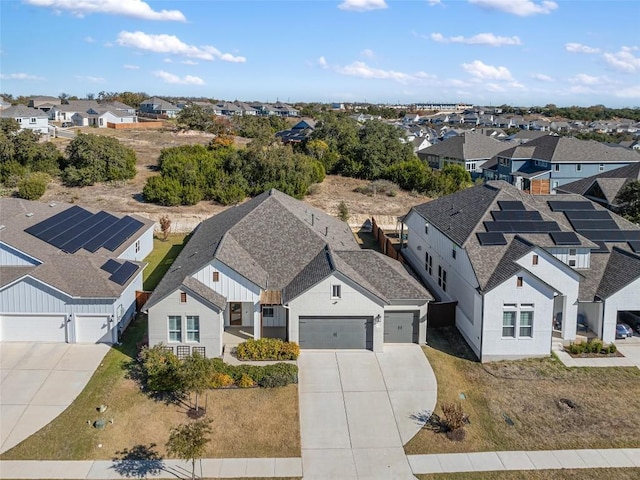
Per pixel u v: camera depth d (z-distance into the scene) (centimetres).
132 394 2302
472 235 2991
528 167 7056
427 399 2342
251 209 3462
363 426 2167
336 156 6894
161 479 1873
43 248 3039
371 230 5069
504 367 2614
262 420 2183
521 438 2117
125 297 2888
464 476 1912
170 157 5919
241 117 10962
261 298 2738
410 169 6406
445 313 3038
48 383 2369
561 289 2812
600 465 1967
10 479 1845
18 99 13800
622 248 3120
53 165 6097
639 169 5434
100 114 10219
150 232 4153
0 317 2698
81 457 1966
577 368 2598
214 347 2566
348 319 2705
